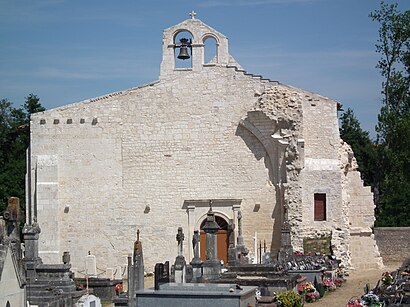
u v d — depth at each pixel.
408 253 57.59
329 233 51.38
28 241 38.62
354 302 32.94
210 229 38.84
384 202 69.38
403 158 66.94
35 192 53.34
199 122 53.41
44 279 36.62
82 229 53.16
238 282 34.97
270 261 46.41
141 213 53.22
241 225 52.06
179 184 53.25
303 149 51.66
